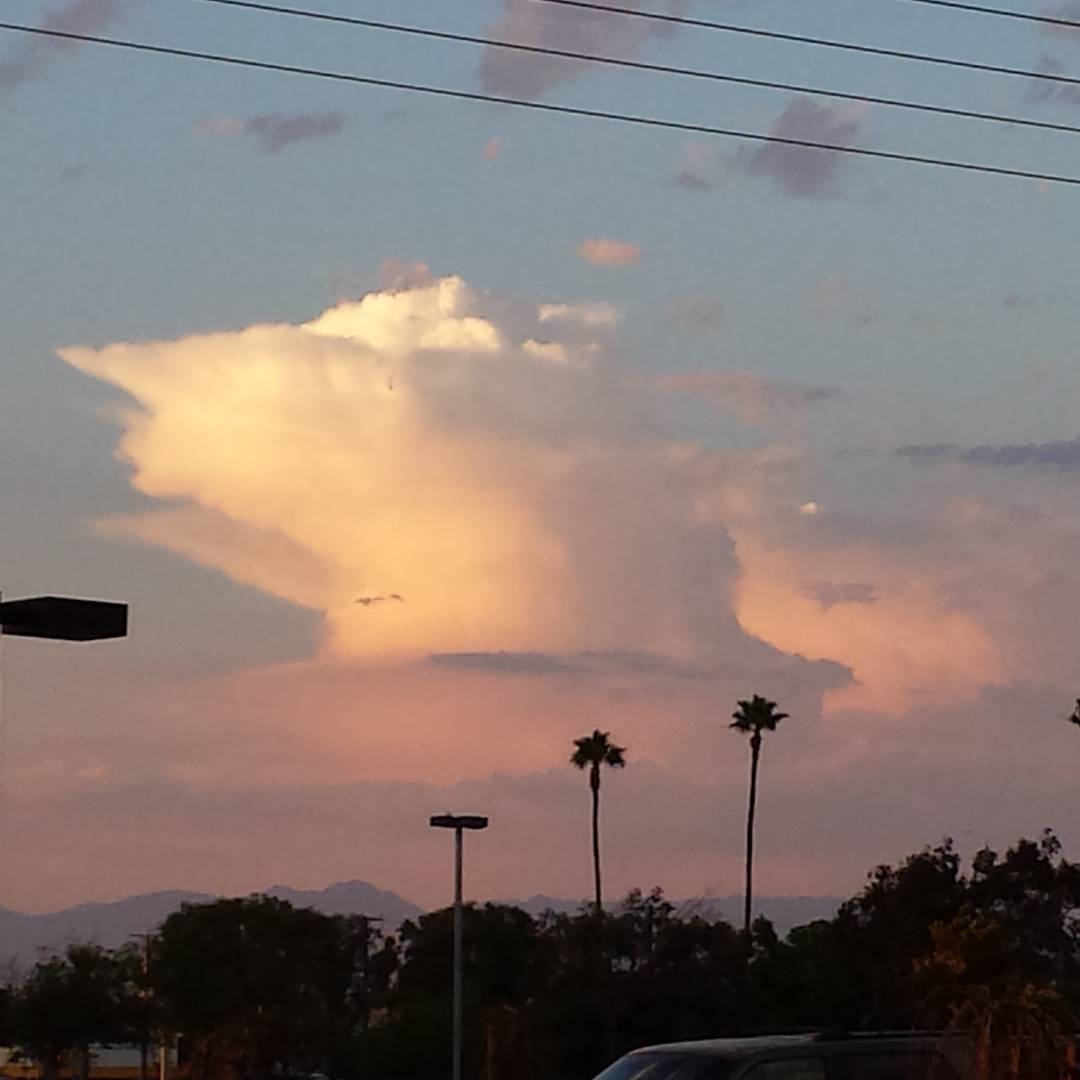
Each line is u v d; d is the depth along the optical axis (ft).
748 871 293.43
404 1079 238.89
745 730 298.56
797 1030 61.67
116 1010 296.30
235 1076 256.52
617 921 238.68
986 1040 64.49
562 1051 222.89
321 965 268.21
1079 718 197.26
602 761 311.27
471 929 246.47
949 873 241.35
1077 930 240.94
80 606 64.64
